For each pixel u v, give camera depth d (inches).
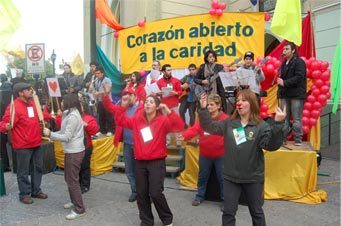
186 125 331.3
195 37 343.9
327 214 215.5
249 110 152.0
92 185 285.3
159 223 203.2
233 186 154.2
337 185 272.1
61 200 251.1
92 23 394.0
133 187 243.6
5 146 341.4
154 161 186.7
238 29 326.6
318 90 291.7
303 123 293.7
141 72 362.6
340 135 392.2
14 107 238.8
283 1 252.1
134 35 377.7
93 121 261.6
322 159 356.5
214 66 285.3
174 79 321.4
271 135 143.4
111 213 222.7
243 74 233.0
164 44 359.6
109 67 419.2
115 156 335.6
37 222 210.1
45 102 393.1
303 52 333.1
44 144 324.8
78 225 204.5
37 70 366.6
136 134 189.3
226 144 156.2
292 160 241.8
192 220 208.1
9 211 229.1
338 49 247.4
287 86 260.7
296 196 239.6
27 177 245.0
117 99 419.5
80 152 217.2
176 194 256.7
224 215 154.9
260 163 152.4
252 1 491.8
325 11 420.8
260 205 152.8
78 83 427.8
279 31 254.4
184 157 294.8
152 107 184.5
